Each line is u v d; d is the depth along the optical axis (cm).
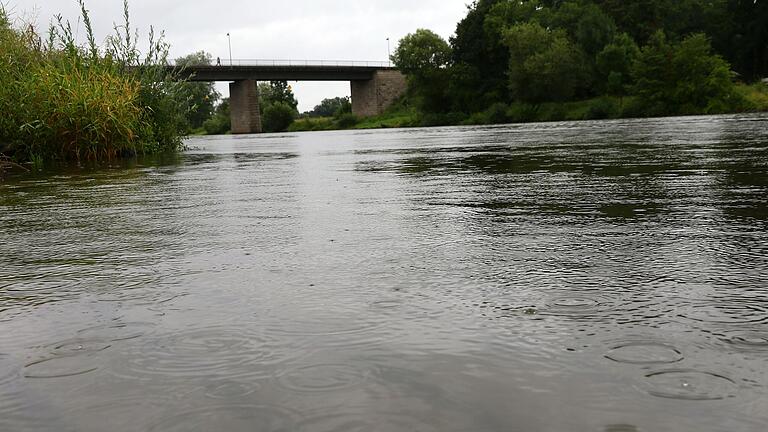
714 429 88
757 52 6081
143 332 136
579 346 121
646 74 4841
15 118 955
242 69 6488
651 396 98
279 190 471
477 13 6856
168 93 1298
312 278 183
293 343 127
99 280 189
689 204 324
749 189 382
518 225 275
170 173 695
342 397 100
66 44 1087
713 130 1440
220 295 166
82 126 965
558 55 5503
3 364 120
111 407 99
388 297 160
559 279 175
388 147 1317
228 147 1695
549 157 770
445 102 7031
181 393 104
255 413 96
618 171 532
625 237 238
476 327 134
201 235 270
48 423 95
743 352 116
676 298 154
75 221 330
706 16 6700
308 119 8300
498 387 103
